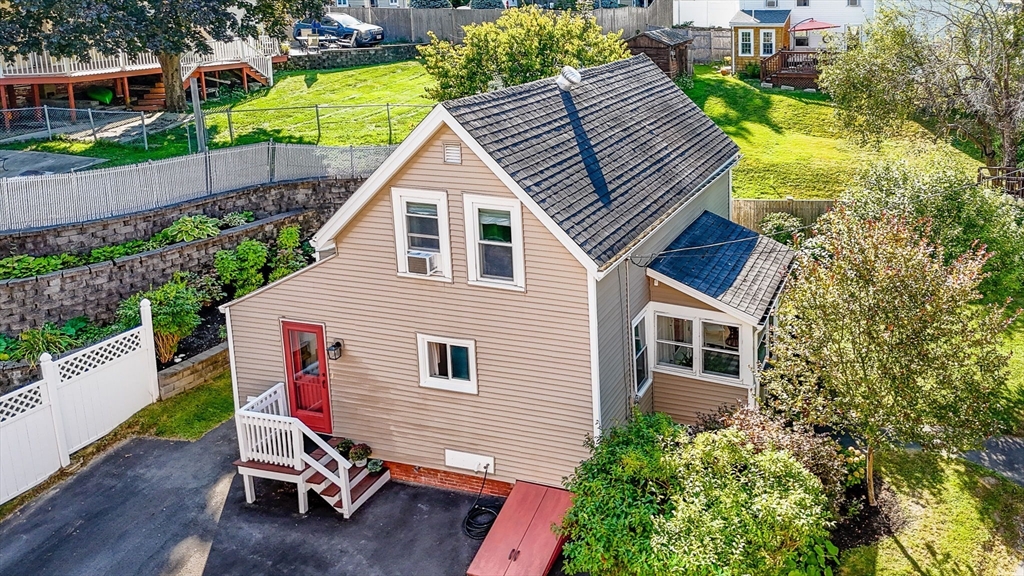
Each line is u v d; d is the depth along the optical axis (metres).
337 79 39.22
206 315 21.98
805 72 39.28
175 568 14.23
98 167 25.95
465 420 15.52
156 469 17.02
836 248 14.03
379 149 25.81
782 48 42.06
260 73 37.53
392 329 15.55
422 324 15.29
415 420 15.90
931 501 14.83
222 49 35.56
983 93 27.50
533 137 15.29
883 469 15.76
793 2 43.25
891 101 29.59
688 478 12.83
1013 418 17.20
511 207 14.01
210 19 27.72
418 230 14.95
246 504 15.88
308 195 25.81
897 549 13.69
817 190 29.14
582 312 14.05
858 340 13.63
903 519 14.39
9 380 18.75
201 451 17.56
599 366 14.29
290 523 15.29
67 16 26.84
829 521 13.97
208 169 23.70
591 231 14.16
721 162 20.44
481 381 15.16
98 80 32.78
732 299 15.75
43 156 27.16
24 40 27.41
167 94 32.97
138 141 29.02
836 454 14.61
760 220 25.81
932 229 19.86
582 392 14.45
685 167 18.62
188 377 19.62
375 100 35.19
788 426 16.73
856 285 13.61
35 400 16.52
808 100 37.72
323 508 15.68
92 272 20.55
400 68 41.28
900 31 28.97
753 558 11.98
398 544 14.59
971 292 13.58
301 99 35.84
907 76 28.94
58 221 20.89
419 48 28.52
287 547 14.64
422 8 48.78
